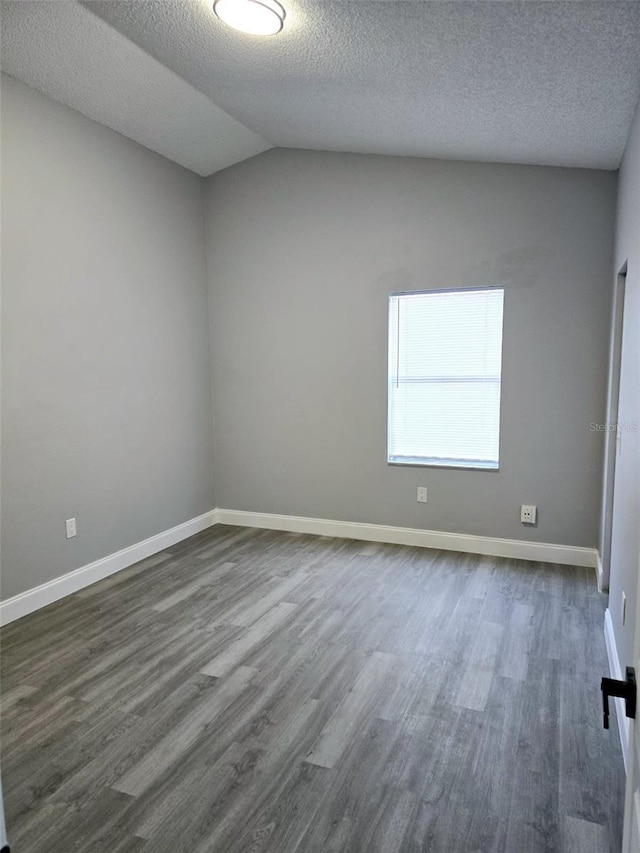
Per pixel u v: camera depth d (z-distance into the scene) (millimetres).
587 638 2910
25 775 1987
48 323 3332
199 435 4773
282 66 2812
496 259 3920
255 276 4641
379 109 3170
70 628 3078
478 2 1918
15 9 2518
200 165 4480
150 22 2564
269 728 2227
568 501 3924
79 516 3609
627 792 915
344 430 4504
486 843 1698
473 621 3104
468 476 4156
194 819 1793
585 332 3762
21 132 3123
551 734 2178
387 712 2318
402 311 4262
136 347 4043
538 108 2758
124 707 2367
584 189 3670
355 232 4289
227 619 3162
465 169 3934
